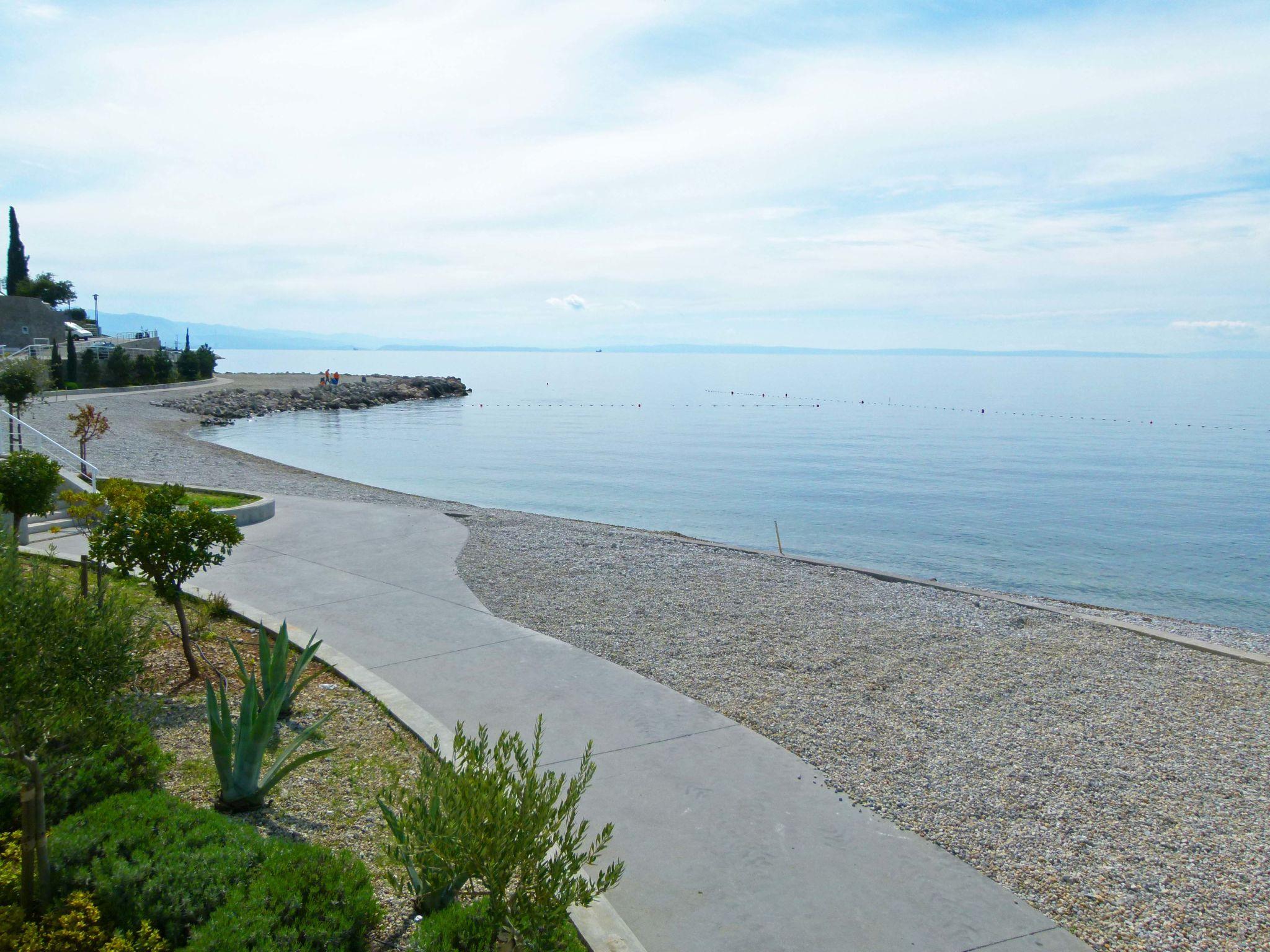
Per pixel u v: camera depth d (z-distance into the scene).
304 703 7.76
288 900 4.11
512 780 4.23
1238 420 81.12
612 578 13.02
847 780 6.55
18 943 3.87
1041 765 6.84
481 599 11.66
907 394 125.50
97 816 4.78
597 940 4.54
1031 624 10.87
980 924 4.81
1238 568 23.50
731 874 5.27
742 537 26.75
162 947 3.96
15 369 32.66
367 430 59.22
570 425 68.81
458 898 4.73
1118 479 41.09
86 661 4.62
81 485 16.27
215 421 58.72
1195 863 5.46
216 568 12.84
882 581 13.18
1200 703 8.22
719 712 7.88
